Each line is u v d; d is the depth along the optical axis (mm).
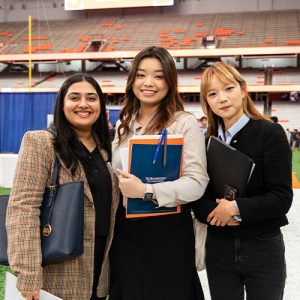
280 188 1574
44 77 23234
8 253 1438
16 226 1434
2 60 21906
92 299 1658
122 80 22016
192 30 23312
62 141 1570
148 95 1674
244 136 1668
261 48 19672
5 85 22672
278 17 23438
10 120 12180
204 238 1807
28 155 1510
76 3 24750
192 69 22672
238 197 1594
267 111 20391
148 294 1659
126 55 20781
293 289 2955
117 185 1704
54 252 1424
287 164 1595
